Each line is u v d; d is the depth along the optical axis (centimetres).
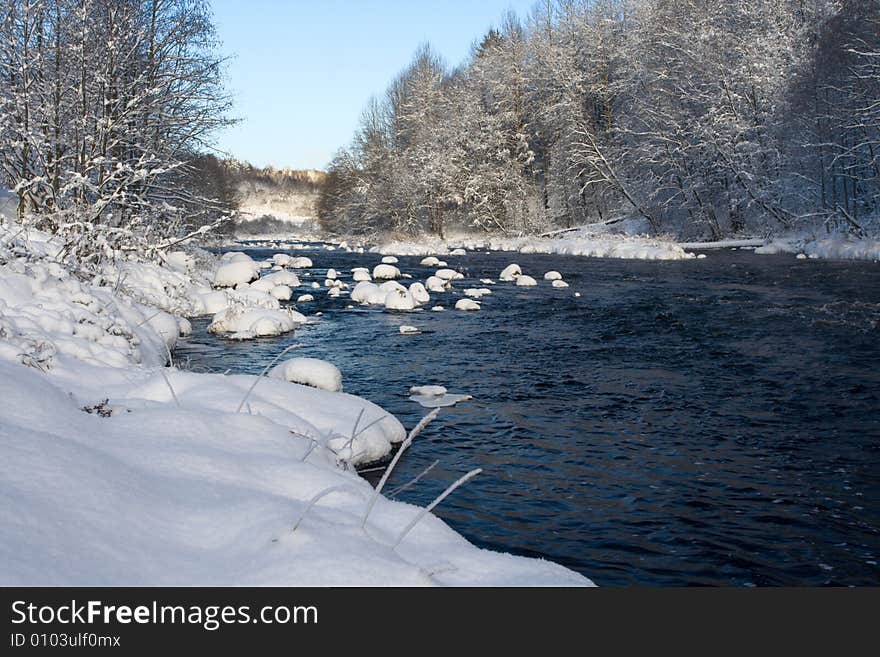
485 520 625
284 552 331
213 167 3881
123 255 1738
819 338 1423
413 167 5731
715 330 1566
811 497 675
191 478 425
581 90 4953
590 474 744
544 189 5591
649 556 555
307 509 354
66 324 884
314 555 330
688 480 724
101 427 482
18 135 1581
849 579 514
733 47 4072
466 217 5734
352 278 2847
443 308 2011
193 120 2119
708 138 4016
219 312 1622
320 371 943
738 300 1981
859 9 3266
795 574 523
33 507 313
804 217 3622
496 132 5506
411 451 813
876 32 3097
